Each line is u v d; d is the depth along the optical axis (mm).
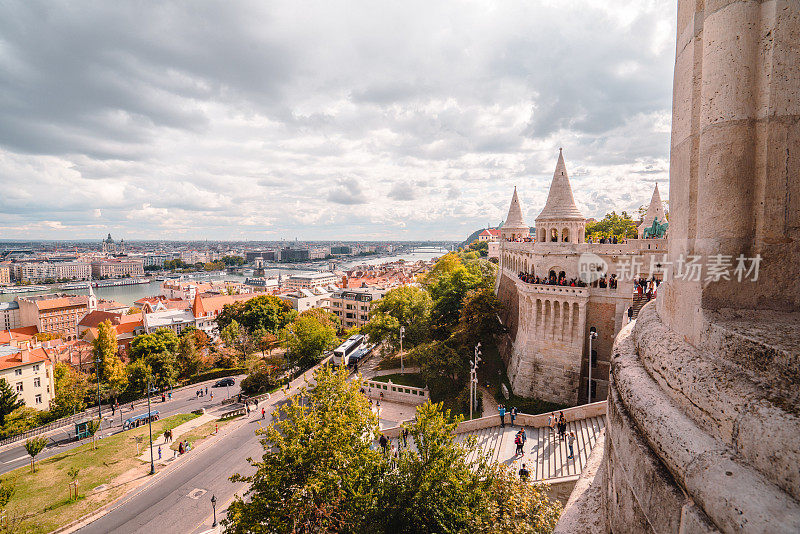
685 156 4086
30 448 39875
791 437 2414
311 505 17781
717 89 3545
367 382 52000
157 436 47562
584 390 39969
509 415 32625
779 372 2799
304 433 19625
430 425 18312
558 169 45875
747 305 3461
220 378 72875
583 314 39062
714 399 3082
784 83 3230
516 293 51281
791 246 3303
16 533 30078
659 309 5039
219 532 29344
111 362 63594
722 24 3510
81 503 34312
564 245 41906
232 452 42938
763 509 2361
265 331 88438
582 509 6105
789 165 3246
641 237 53844
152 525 31750
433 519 16359
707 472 2826
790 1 3176
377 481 17750
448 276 73375
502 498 17234
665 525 3252
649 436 3568
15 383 55500
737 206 3467
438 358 47188
